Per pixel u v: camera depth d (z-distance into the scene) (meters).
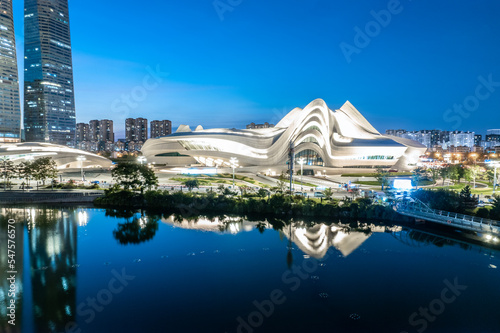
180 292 26.03
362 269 30.58
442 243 38.31
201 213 54.44
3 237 40.75
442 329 20.73
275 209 52.94
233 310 23.25
